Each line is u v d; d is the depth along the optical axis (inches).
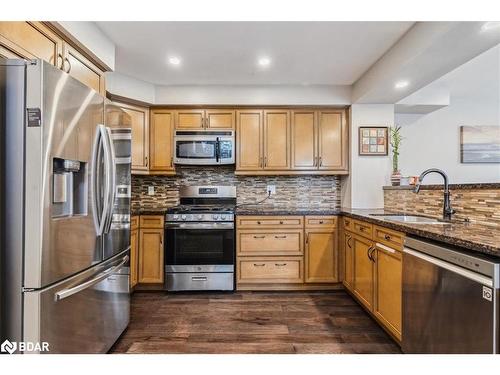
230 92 140.0
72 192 64.8
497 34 74.6
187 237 132.9
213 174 156.6
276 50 104.9
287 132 143.8
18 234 54.1
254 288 135.0
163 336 92.1
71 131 61.7
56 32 73.4
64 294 59.7
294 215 133.8
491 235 60.1
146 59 112.4
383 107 140.2
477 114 174.9
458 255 55.9
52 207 56.7
